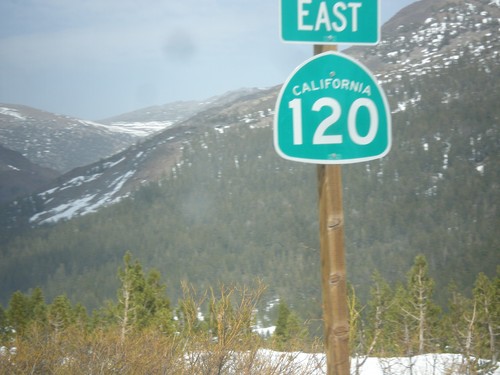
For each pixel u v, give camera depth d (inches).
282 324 1401.3
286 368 283.1
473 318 300.8
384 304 315.9
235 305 293.6
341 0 181.0
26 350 324.8
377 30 184.1
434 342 330.6
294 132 177.6
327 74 179.5
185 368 298.0
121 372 298.0
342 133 180.2
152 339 316.8
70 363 310.8
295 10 178.1
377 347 309.1
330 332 184.4
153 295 1179.9
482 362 312.5
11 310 1758.1
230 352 289.7
